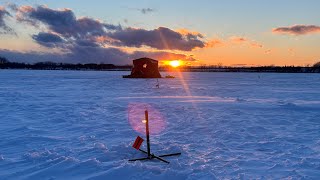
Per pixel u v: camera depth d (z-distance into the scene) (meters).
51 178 5.58
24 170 6.04
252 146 7.93
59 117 12.83
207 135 9.28
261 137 9.02
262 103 18.16
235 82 48.69
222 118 12.66
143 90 29.41
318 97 23.11
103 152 7.21
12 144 8.21
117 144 8.11
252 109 15.62
